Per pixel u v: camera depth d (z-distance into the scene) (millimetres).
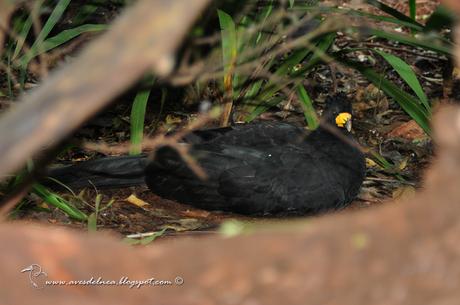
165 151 10609
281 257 3646
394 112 14297
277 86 12406
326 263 3588
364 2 11906
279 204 10531
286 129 11148
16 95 12258
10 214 9328
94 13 13922
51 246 3771
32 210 9891
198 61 11609
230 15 12008
